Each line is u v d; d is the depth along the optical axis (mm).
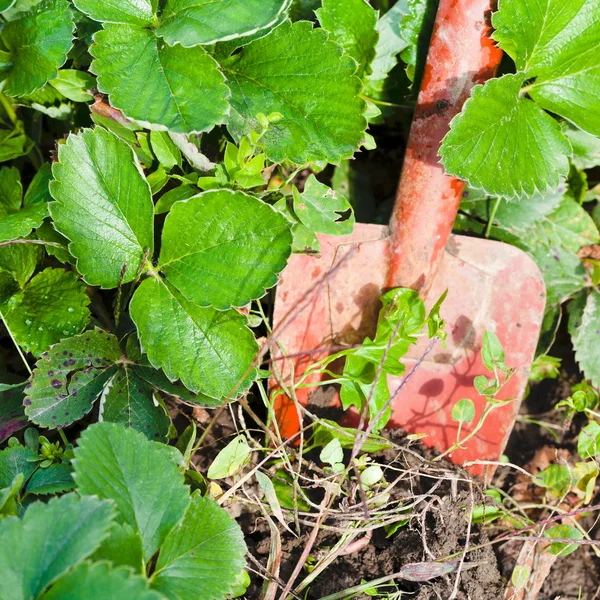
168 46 621
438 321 666
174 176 652
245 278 615
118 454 556
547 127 661
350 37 690
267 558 646
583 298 756
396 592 624
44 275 657
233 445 635
